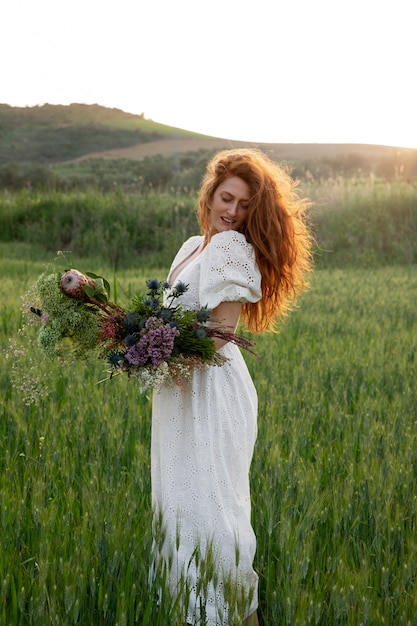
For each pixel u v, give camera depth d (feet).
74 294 11.12
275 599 10.75
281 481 13.98
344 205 74.38
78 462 15.74
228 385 11.68
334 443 17.49
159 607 10.58
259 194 11.44
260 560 13.03
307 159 191.93
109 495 13.19
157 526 11.02
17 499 13.14
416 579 11.22
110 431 16.96
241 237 11.44
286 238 11.76
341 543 12.76
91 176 155.84
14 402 19.39
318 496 13.03
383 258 69.51
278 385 22.04
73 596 9.99
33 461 15.60
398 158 160.15
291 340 29.73
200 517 11.27
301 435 16.89
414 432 17.99
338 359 25.38
